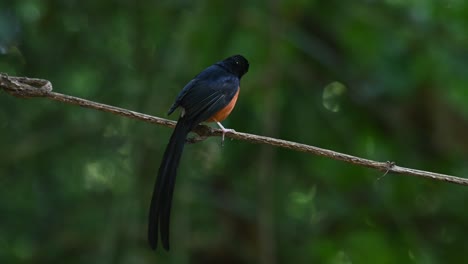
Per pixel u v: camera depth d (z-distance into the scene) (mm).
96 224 13656
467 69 13422
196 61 13266
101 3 13070
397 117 15266
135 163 12648
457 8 13367
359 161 7793
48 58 12953
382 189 14906
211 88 8789
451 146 15742
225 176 14477
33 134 13367
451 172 15398
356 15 14180
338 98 15516
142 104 12742
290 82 14531
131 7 13070
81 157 13539
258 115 14062
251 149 14016
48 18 12875
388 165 7746
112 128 13383
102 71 13188
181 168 13000
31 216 13539
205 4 13188
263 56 13758
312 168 14648
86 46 13102
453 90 13836
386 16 13992
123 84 12992
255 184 14312
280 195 14453
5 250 13469
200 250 15336
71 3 12867
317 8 14375
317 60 14969
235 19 13312
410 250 15023
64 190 13688
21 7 12039
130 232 12508
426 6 13320
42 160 13461
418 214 15469
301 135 14383
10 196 13391
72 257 13859
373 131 15719
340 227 15422
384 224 15469
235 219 15586
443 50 13547
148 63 13070
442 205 15297
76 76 13266
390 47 13812
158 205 7930
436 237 15438
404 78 13695
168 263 12844
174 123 8352
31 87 7695
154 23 13461
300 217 15250
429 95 15570
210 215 14531
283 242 14820
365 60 14500
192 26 13211
